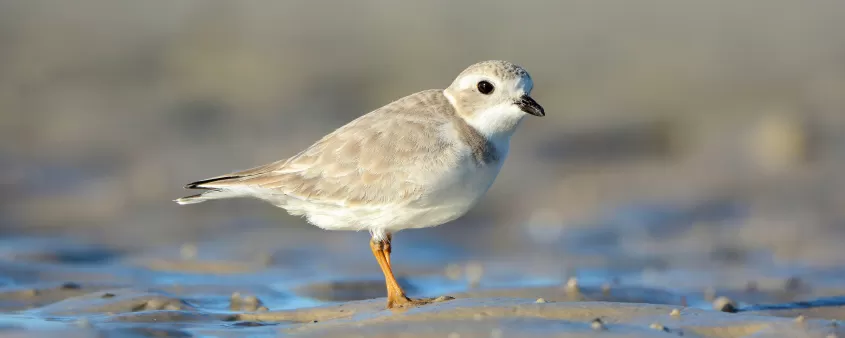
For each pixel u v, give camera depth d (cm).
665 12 2719
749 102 2136
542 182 1714
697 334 666
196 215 1480
